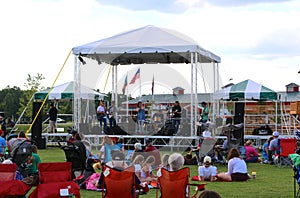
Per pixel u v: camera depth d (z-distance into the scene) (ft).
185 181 23.24
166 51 50.93
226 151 50.83
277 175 42.22
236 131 51.44
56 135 73.87
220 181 38.01
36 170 33.55
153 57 67.72
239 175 37.96
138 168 25.85
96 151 44.27
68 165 22.47
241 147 52.13
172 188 23.12
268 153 52.49
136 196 24.50
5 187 21.85
